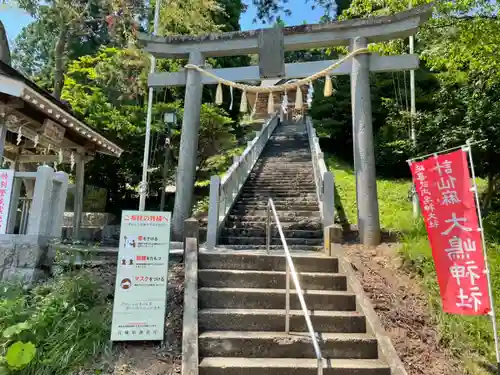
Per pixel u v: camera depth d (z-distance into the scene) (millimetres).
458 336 4441
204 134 15758
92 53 24734
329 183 7312
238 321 4422
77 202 9469
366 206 7371
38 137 8055
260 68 8789
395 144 10891
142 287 4152
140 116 15492
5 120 6965
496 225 7211
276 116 22188
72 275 5191
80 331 4094
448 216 4465
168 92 19719
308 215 8711
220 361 3859
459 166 4504
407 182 13875
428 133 8906
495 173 8320
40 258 5355
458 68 9938
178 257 5852
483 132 7727
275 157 14742
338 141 18203
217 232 7309
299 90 8172
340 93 18109
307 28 8539
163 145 15570
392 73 16344
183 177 8664
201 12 15531
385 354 3969
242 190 10672
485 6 8094
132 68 16141
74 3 16547
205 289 4805
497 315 4734
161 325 4086
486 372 4035
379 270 5805
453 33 8867
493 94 7996
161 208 13781
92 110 14844
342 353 4121
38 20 18031
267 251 5766
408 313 4742
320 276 5211
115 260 5703
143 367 3734
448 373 3930
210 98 22047
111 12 16250
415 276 5562
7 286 4812
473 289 4168
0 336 3869
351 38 8297
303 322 4461
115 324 3988
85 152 9914
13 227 5605
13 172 5641
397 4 9055
